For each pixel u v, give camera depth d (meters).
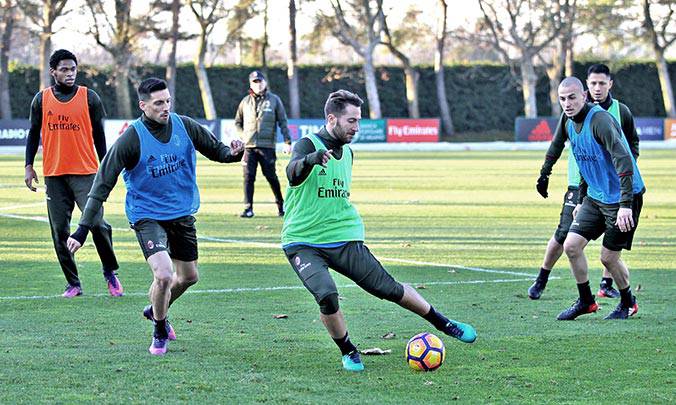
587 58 67.69
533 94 62.59
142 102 7.08
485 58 80.94
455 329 7.04
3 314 8.67
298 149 6.65
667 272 11.25
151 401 5.88
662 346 7.45
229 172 30.69
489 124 67.06
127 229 15.47
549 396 6.05
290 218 6.82
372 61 61.62
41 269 11.41
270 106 16.89
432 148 50.00
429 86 66.44
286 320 8.45
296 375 6.54
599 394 6.10
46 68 53.66
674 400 5.97
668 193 22.11
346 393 6.09
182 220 7.36
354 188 23.73
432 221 16.69
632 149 9.28
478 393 6.11
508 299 9.53
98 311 8.84
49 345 7.39
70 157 9.46
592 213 8.44
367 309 8.99
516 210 18.56
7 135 43.84
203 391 6.11
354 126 6.68
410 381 6.40
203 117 61.88
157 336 7.16
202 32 58.28
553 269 11.50
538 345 7.48
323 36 61.62
